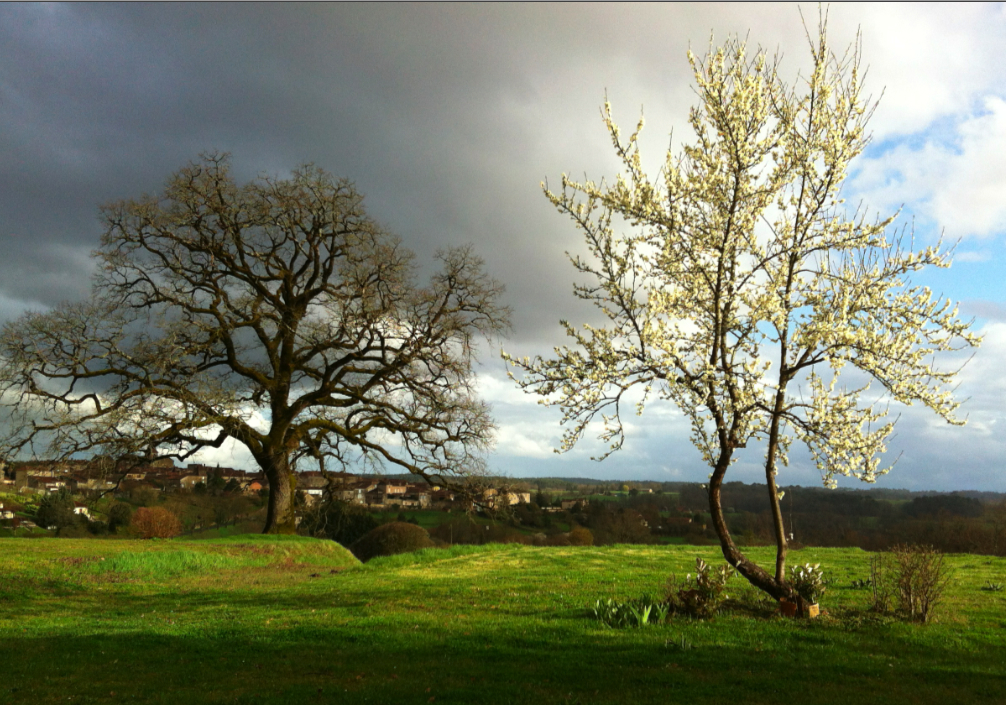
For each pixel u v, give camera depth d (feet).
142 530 139.54
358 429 111.04
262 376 108.37
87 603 57.62
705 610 42.27
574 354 42.93
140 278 102.12
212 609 53.21
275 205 102.78
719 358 43.24
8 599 57.88
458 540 167.32
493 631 40.11
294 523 109.19
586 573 63.16
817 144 42.55
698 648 34.71
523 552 81.92
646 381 42.09
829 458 41.73
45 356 93.09
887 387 41.75
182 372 102.99
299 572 76.84
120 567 71.46
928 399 40.81
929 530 148.25
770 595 45.03
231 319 105.70
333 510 117.91
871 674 30.17
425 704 26.07
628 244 44.21
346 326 105.70
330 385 110.32
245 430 101.14
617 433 42.16
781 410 41.65
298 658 34.88
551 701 26.09
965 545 139.85
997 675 30.12
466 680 29.63
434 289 106.32
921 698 26.76
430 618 44.98
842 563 70.90
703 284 43.93
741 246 44.16
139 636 41.37
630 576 60.39
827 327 39.88
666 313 43.70
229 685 29.81
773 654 33.58
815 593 42.42
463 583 58.85
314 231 108.47
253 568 78.64
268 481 110.22
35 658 35.65
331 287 111.96
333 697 27.27
